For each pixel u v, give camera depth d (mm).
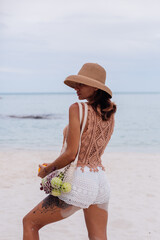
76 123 2396
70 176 2420
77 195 2389
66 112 47438
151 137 19953
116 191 6527
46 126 27484
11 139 18438
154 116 39219
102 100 2504
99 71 2561
